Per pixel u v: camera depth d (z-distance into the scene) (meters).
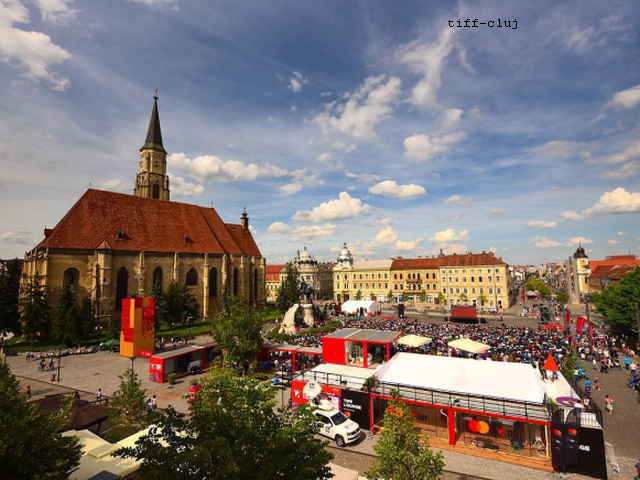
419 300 117.12
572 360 34.06
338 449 22.50
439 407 23.33
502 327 62.59
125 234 72.88
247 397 10.78
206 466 8.52
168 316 70.62
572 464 19.27
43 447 11.14
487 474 19.50
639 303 56.31
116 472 14.98
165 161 100.88
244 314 37.97
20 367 43.94
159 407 30.02
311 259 153.00
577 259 131.12
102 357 49.19
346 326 66.00
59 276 62.47
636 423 25.92
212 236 90.25
